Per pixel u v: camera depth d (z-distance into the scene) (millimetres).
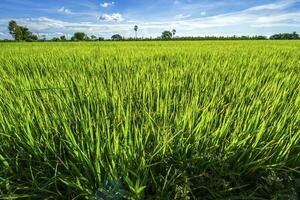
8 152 2221
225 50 10680
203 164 1984
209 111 2822
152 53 8836
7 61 6891
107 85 3809
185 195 1727
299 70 5367
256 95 3328
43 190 1784
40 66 5977
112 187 1756
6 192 1916
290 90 3701
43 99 2988
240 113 2799
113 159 1893
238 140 2268
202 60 6695
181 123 2445
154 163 1878
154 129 2332
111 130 2438
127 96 3297
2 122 2432
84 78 4078
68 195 1839
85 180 1803
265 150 2158
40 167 2045
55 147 2230
